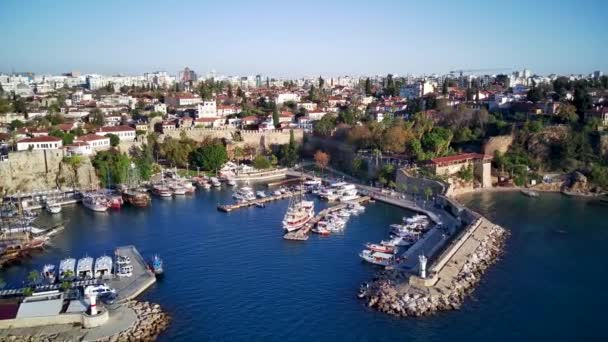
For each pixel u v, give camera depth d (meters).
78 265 119.12
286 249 137.25
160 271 118.75
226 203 193.75
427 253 128.50
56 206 182.25
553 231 151.75
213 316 98.12
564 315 98.38
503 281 113.50
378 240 144.62
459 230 147.38
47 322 92.75
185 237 149.00
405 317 96.75
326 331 92.38
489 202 190.00
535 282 113.19
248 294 107.94
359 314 98.38
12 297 106.62
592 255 130.62
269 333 91.88
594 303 103.44
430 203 183.12
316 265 124.69
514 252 132.75
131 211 182.38
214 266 124.69
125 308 99.31
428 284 105.62
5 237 145.38
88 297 101.00
